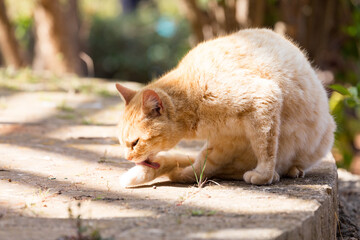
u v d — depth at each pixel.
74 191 4.74
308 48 12.08
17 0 18.72
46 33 17.14
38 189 4.78
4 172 5.42
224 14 12.02
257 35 5.43
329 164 6.26
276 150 5.05
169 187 5.03
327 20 11.97
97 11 27.61
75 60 17.70
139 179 5.04
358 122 12.63
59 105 10.05
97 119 9.07
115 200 4.44
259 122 4.92
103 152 6.64
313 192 4.64
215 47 5.25
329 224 4.57
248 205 4.19
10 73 14.71
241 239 3.33
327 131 5.62
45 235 3.43
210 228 3.57
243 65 5.05
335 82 12.62
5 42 17.92
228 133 5.14
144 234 3.43
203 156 5.34
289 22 11.49
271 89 4.91
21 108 9.79
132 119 5.12
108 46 26.41
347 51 12.48
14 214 3.97
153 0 32.38
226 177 5.45
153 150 5.16
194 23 12.58
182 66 5.45
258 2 11.49
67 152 6.57
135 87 13.09
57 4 16.83
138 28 27.20
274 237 3.38
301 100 5.16
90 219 3.82
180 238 3.34
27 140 7.21
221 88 4.95
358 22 11.63
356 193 7.73
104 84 13.73
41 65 17.67
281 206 4.14
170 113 5.12
